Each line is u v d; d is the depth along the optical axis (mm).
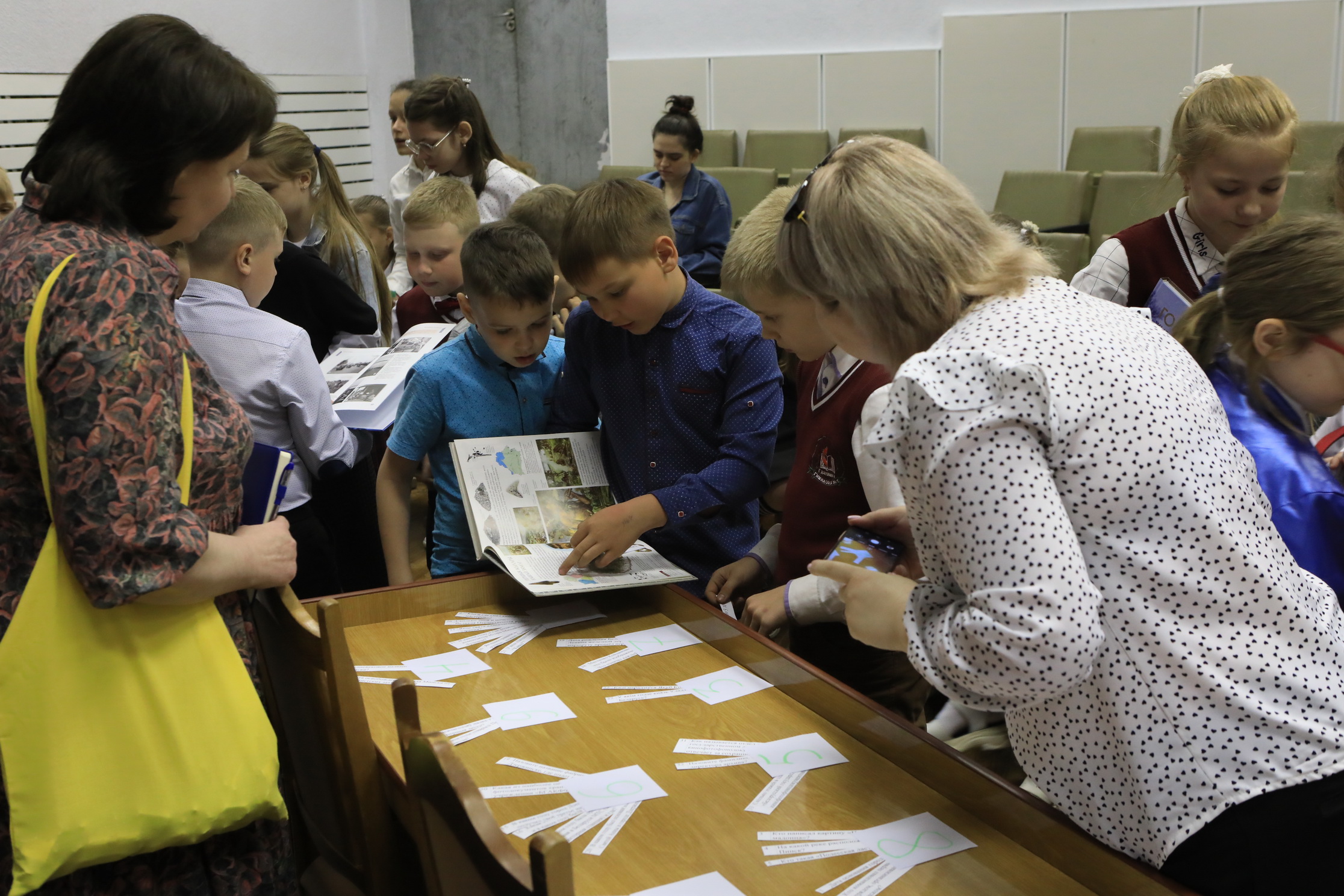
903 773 1201
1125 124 5719
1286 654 921
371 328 2848
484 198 3973
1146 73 5621
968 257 955
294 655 1321
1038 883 1004
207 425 1239
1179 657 905
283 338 2100
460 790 813
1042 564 839
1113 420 881
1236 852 905
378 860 1260
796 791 1169
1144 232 2113
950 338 931
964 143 6164
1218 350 1370
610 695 1396
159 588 1118
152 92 1137
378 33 7543
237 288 2125
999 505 853
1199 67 5492
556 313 2764
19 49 5238
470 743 1276
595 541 1643
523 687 1423
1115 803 972
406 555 2014
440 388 1956
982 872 1021
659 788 1175
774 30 6633
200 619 1217
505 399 1990
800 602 1620
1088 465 880
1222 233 2016
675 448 1873
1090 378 882
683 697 1392
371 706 1375
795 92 6582
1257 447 1236
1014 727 1066
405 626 1632
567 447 1918
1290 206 4637
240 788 1222
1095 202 5359
